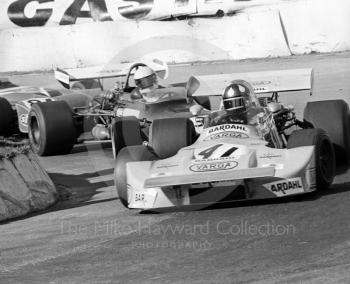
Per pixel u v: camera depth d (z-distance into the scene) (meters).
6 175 27.44
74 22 80.50
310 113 30.34
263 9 75.88
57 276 18.59
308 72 33.34
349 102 49.72
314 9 73.88
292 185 23.78
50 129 40.31
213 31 77.31
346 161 30.55
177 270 18.28
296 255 18.64
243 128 26.91
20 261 20.39
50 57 79.44
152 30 78.38
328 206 23.45
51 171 36.50
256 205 24.47
